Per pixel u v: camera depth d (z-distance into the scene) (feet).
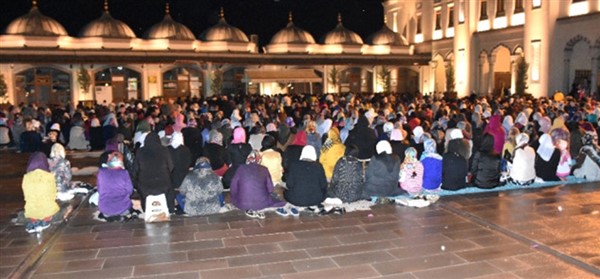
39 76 108.68
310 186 27.94
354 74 133.28
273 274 19.85
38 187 25.62
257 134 41.14
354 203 29.58
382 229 25.25
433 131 41.32
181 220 27.25
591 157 35.06
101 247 23.20
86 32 117.70
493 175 33.06
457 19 122.01
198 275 19.85
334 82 128.26
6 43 110.52
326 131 45.32
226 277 19.62
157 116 54.75
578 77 92.79
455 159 32.32
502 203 29.76
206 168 28.14
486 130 40.68
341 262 20.99
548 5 94.79
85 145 57.72
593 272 19.67
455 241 23.38
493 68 114.01
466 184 33.35
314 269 20.29
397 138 35.86
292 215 27.78
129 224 26.68
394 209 28.89
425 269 20.15
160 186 27.32
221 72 119.96
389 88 132.36
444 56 129.29
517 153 34.01
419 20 142.20
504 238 23.70
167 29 123.13
